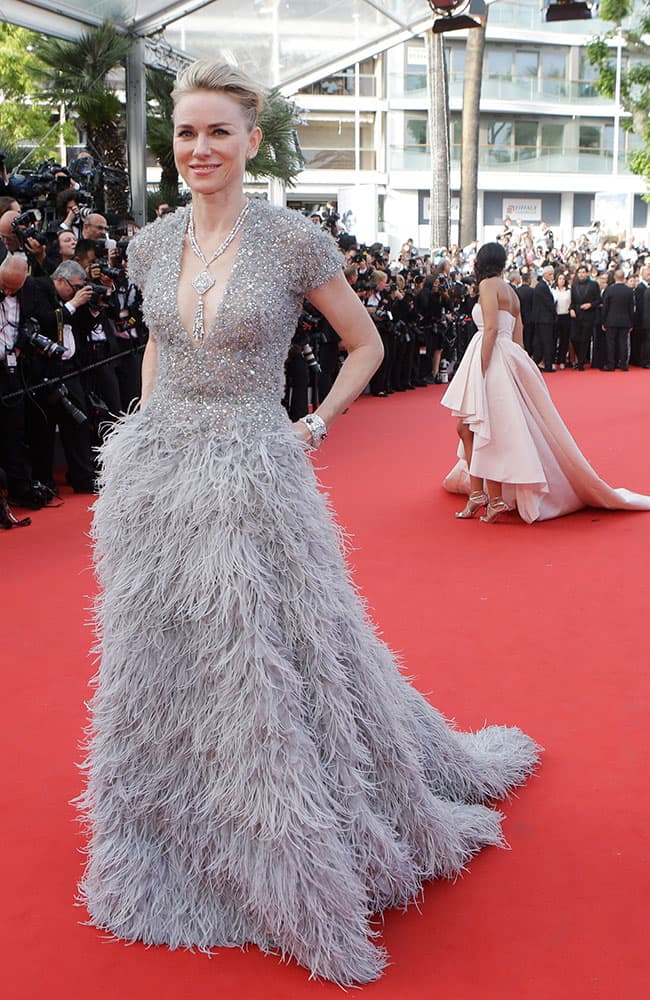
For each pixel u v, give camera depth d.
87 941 2.16
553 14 11.66
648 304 15.48
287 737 2.01
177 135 2.13
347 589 2.22
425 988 2.00
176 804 2.15
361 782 2.11
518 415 5.58
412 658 3.71
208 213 2.15
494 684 3.46
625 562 4.93
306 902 2.01
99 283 6.59
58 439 7.52
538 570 4.82
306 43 11.91
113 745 2.20
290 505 2.11
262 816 2.01
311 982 2.02
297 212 2.19
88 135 10.53
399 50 32.81
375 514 6.02
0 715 3.25
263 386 2.16
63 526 5.76
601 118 35.19
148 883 2.18
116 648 2.16
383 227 33.97
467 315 14.52
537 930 2.17
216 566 2.04
